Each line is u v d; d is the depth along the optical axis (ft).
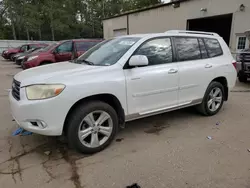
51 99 8.97
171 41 12.83
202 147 10.93
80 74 9.82
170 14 49.16
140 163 9.57
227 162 9.57
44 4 140.36
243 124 13.89
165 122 14.32
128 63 10.91
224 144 11.24
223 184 8.17
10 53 63.72
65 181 8.41
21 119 9.39
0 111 16.37
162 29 51.88
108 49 12.46
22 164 9.52
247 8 35.09
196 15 43.37
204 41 14.65
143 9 55.77
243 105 17.97
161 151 10.57
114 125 10.82
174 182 8.30
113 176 8.70
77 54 30.83
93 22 166.30
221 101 15.74
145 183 8.26
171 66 12.47
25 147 11.00
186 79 13.17
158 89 11.98
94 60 11.93
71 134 9.70
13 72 38.88
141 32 58.44
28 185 8.18
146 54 11.67
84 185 8.18
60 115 9.23
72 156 10.20
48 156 10.19
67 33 152.15
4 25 144.77
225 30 53.42
